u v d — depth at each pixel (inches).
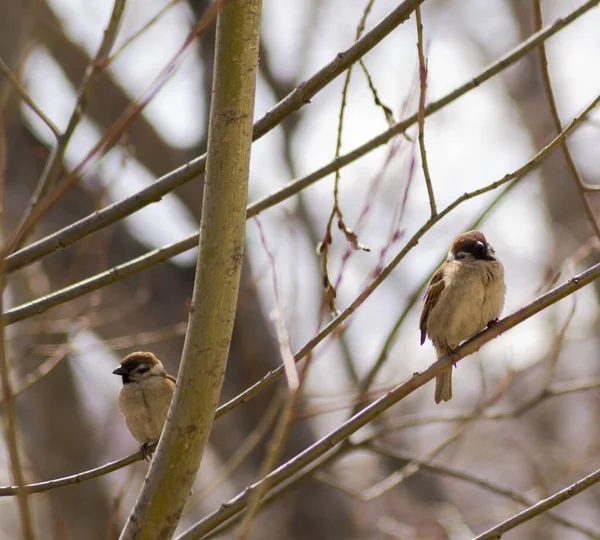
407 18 253.8
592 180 796.0
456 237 361.4
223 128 221.0
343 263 241.8
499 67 312.0
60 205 522.6
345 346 754.8
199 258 221.5
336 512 618.5
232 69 220.5
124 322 555.5
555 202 789.9
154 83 187.0
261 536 619.2
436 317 349.4
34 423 575.8
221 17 220.8
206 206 221.9
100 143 186.7
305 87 261.7
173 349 573.9
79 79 581.9
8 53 508.4
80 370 640.4
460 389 806.5
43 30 554.6
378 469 705.6
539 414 792.9
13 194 529.3
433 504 716.0
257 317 601.0
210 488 381.4
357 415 246.8
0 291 163.0
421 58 227.3
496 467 781.3
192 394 217.9
